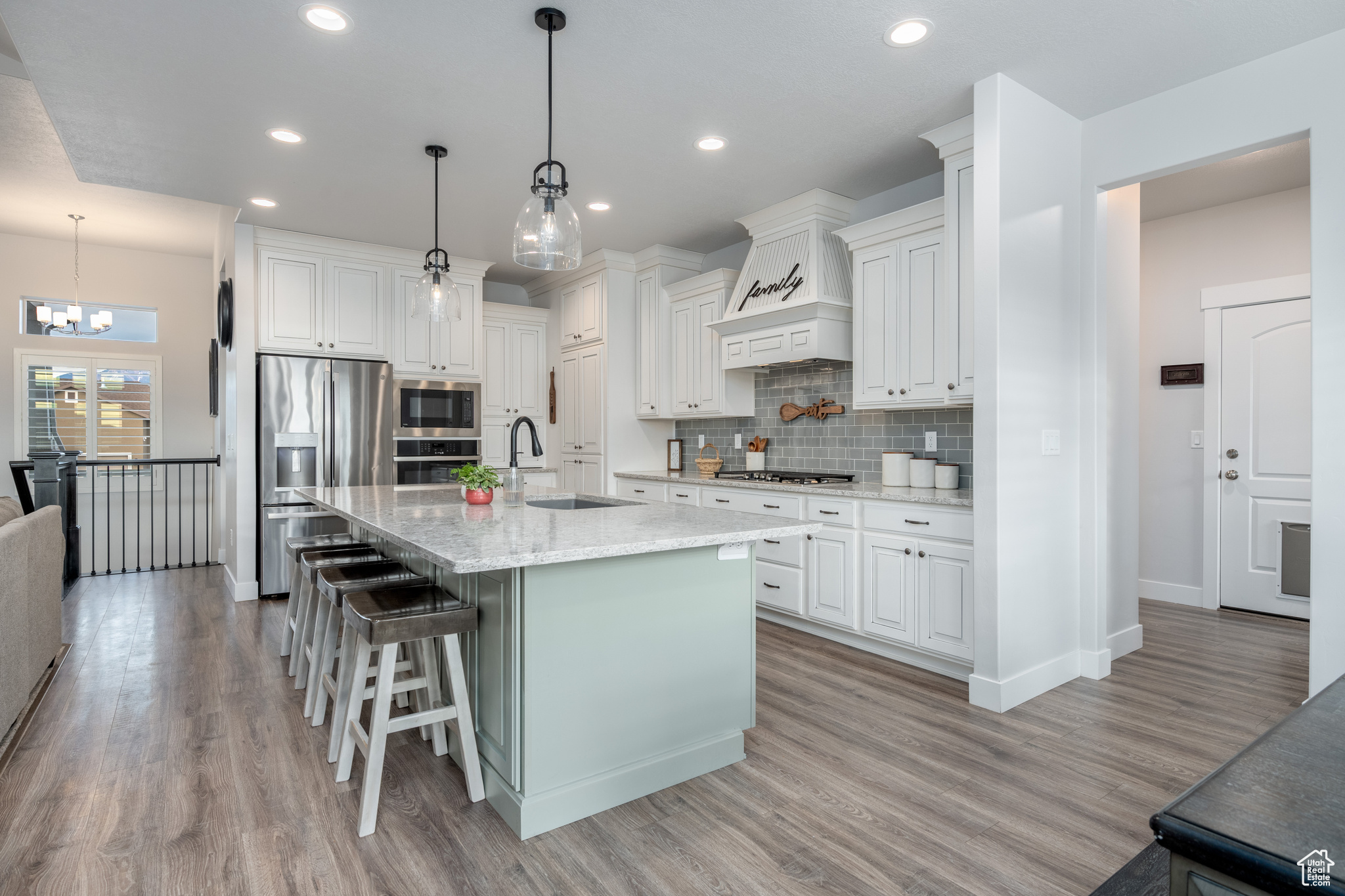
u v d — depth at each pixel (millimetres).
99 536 6539
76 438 6473
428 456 5090
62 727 2557
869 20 2326
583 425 5543
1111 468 3326
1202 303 4355
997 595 2732
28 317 6270
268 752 2363
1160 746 2406
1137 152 2938
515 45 2451
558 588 1921
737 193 3938
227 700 2828
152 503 6180
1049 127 2941
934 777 2195
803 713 2709
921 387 3365
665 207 4184
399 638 1898
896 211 3682
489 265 5383
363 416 4805
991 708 2742
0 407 6152
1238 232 4215
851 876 1705
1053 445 2984
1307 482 3986
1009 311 2766
